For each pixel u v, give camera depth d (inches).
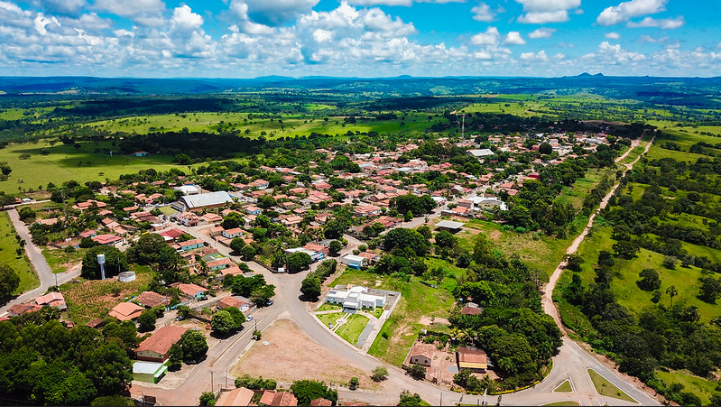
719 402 4584.2
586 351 5511.8
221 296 6569.9
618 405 4510.3
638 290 7170.3
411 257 7780.5
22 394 4279.0
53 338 4628.4
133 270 7372.1
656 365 5064.0
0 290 6156.5
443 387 4707.2
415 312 6274.6
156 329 5644.7
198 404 4288.9
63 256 7834.6
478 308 6156.5
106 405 3961.6
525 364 4869.6
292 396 4311.0
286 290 6860.2
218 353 5177.2
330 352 5275.6
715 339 5767.7
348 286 6963.6
